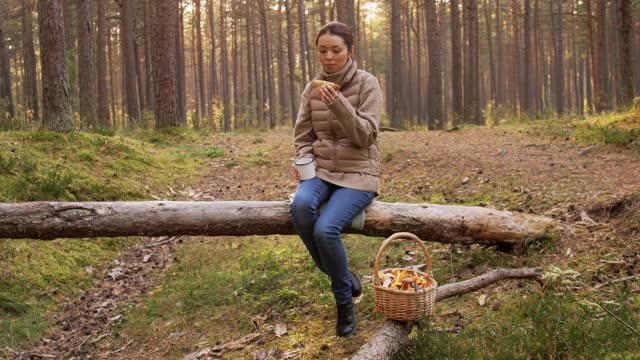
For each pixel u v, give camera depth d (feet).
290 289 14.97
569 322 10.32
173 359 13.26
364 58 168.66
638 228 14.03
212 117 87.20
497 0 120.47
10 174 21.74
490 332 10.99
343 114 10.49
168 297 16.33
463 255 15.29
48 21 26.91
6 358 14.01
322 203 11.91
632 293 11.67
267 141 37.78
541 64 125.29
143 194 24.50
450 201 19.95
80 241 19.92
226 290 15.99
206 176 28.63
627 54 35.88
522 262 14.38
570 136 27.61
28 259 17.92
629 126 26.12
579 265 13.25
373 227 14.21
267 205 14.16
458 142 30.07
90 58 45.83
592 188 17.57
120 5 69.21
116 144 28.17
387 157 26.96
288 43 90.74
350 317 11.75
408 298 10.62
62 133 26.94
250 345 13.01
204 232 14.24
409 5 138.62
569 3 119.55
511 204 18.11
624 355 9.45
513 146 26.99
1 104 42.60
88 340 14.90
